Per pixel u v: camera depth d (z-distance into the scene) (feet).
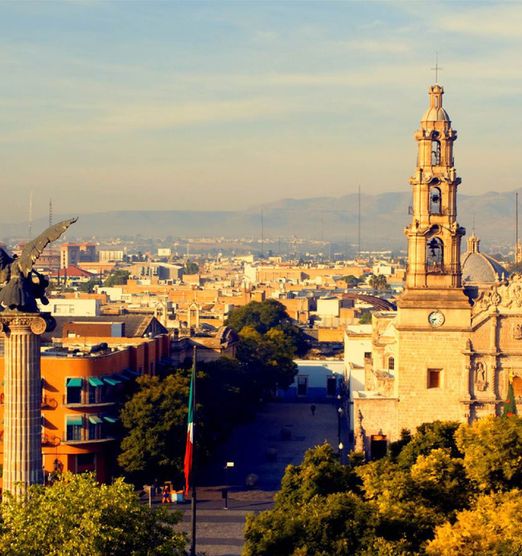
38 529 465.47
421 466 571.69
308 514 501.56
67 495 477.36
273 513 510.17
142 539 479.41
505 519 497.87
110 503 476.95
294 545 491.72
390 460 643.45
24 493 507.71
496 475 580.71
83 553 458.91
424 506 550.77
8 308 531.50
